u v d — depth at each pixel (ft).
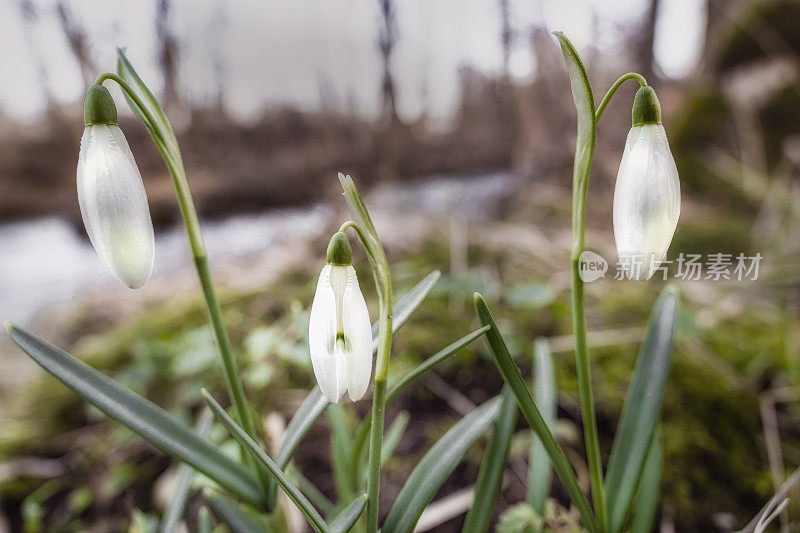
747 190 1.24
